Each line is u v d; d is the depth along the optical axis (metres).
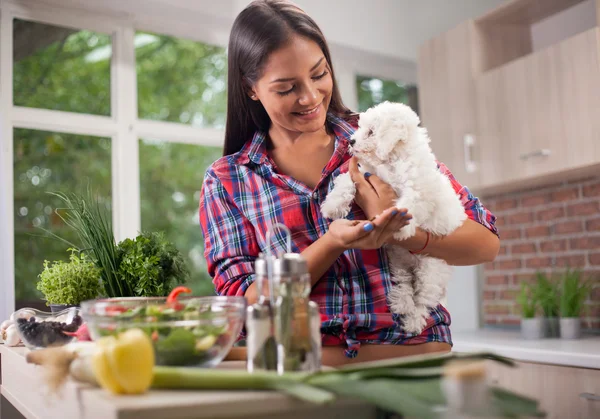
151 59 5.89
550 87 3.03
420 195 1.25
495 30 3.59
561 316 3.15
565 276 3.23
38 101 3.41
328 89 1.31
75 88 3.54
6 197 3.14
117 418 0.71
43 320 1.38
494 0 4.16
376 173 1.34
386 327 1.27
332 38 3.99
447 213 1.25
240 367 1.07
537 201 3.62
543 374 2.11
